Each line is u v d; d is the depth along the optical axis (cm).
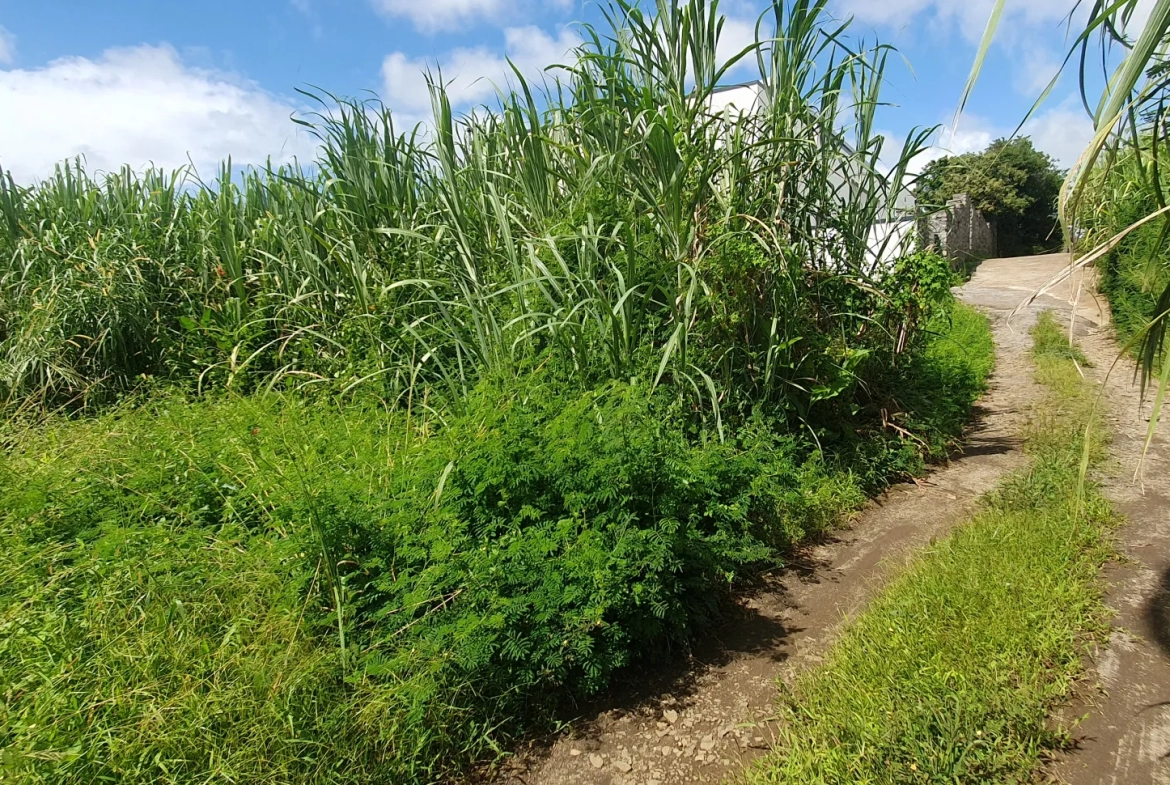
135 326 590
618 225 449
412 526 305
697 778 262
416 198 580
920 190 614
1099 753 240
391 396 477
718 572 371
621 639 309
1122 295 888
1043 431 591
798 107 547
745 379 502
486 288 478
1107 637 298
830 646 329
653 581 310
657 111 474
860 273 582
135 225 653
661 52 528
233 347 540
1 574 291
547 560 295
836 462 524
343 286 565
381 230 502
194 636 267
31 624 261
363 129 565
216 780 220
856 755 243
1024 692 260
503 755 279
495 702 285
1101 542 373
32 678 233
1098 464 496
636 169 490
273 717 239
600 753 279
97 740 217
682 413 439
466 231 521
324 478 336
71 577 296
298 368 542
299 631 275
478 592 282
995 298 1428
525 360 407
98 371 577
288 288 583
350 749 246
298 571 298
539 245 470
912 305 591
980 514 432
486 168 549
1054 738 245
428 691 258
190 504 354
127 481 370
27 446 427
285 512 326
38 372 556
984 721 245
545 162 525
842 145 580
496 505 327
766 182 536
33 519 331
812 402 524
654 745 281
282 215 612
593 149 523
